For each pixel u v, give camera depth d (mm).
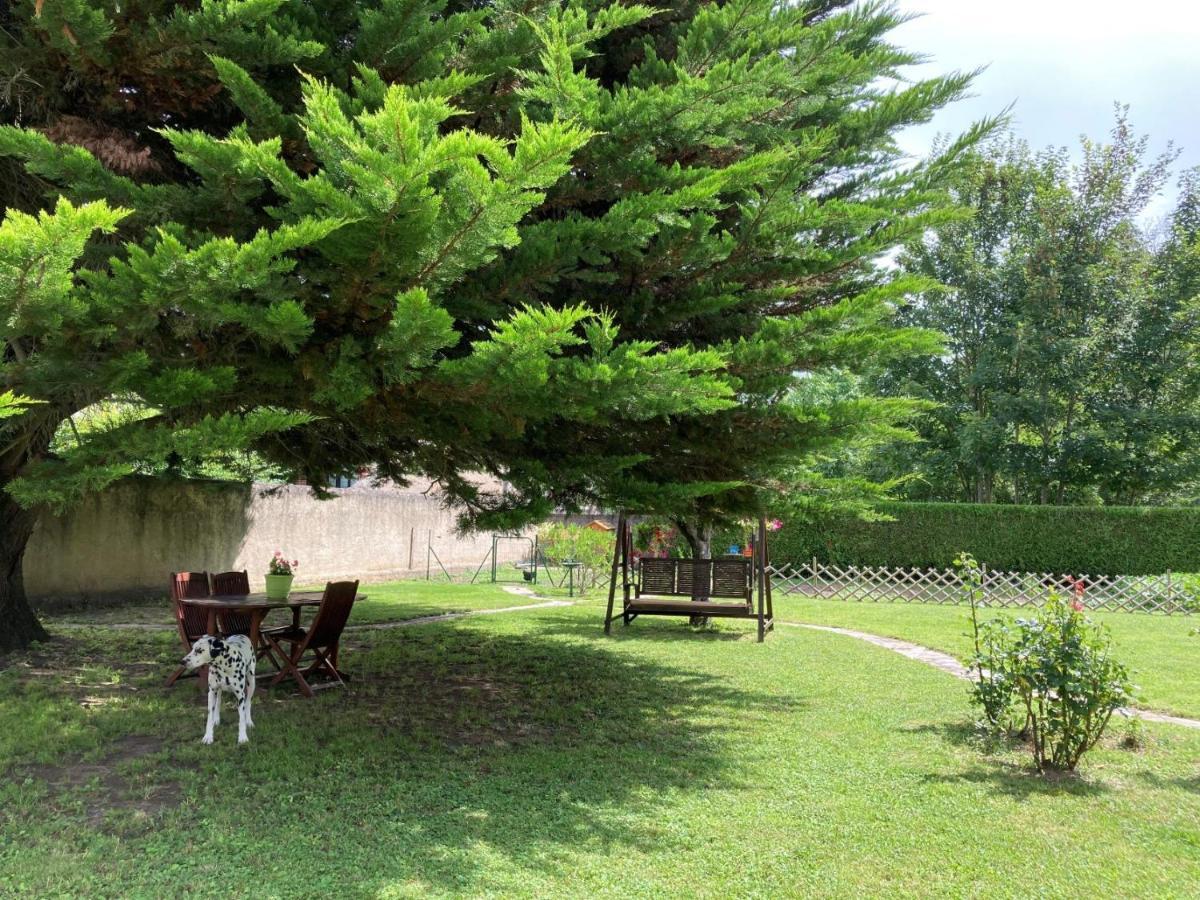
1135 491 23547
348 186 3619
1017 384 23344
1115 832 4344
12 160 5875
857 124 6816
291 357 4832
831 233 6570
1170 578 16297
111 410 7309
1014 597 17250
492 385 4090
